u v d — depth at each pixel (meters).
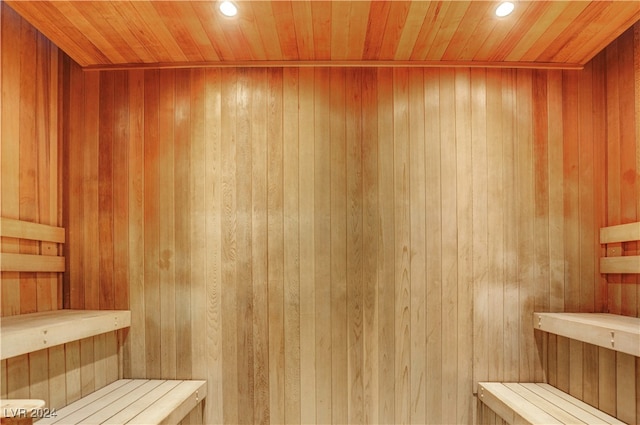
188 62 2.24
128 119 2.27
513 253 2.21
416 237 2.21
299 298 2.18
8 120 1.89
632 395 1.64
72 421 1.59
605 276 2.18
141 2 1.67
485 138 2.24
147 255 2.23
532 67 2.25
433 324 2.18
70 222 2.25
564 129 2.24
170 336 2.20
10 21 1.91
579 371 1.94
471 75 2.26
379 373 2.16
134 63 2.26
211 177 2.23
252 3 1.68
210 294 2.20
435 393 2.16
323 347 2.16
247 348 2.17
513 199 2.23
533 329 2.18
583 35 1.95
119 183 2.26
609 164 2.17
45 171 2.13
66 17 1.78
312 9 1.73
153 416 1.64
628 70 2.05
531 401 1.88
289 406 2.15
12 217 1.91
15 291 1.90
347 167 2.22
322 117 2.23
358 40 2.01
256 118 2.24
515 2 1.68
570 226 2.22
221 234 2.22
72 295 2.23
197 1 1.67
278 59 2.21
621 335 1.56
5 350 1.37
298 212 2.21
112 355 2.15
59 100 2.25
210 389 2.17
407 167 2.23
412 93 2.24
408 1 1.67
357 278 2.19
